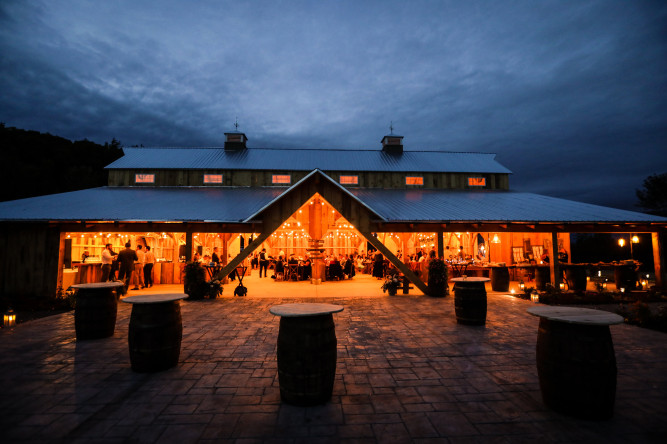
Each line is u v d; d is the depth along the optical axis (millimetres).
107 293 6070
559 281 12359
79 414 3215
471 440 2799
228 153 21453
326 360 3438
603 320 3109
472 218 12297
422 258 15508
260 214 11797
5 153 33656
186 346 5488
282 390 3469
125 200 14352
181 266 14539
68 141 42969
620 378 4152
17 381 4020
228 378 4133
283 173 19562
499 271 12250
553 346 3273
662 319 6820
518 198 16625
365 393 3715
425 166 20922
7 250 10734
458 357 4941
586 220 12180
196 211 12711
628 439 2807
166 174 18984
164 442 2750
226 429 2949
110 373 4289
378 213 12031
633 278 12297
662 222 12164
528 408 3352
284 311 3498
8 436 2830
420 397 3613
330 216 20094
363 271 20844
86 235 16938
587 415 3088
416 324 7055
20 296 10273
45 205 12594
